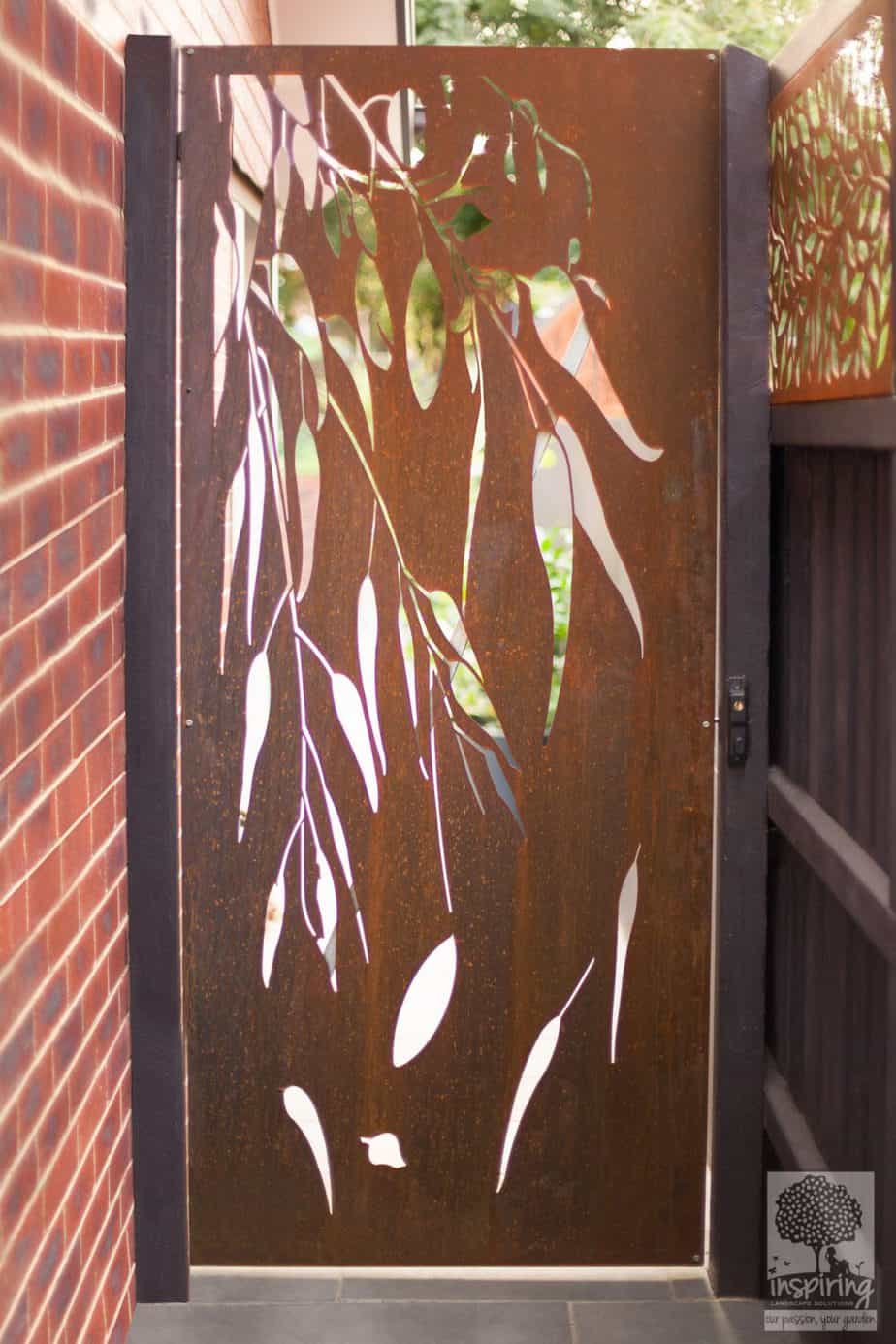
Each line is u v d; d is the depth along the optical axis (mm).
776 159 2367
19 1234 1802
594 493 2490
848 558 2094
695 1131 2625
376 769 2541
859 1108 2057
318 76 2422
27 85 1767
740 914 2527
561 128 2432
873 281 1855
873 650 1975
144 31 2508
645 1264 2664
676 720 2531
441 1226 2648
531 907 2570
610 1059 2607
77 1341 2133
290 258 2459
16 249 1720
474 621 2514
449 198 2443
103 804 2301
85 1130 2184
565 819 2551
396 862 2561
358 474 2490
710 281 2455
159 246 2389
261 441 2480
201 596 2508
